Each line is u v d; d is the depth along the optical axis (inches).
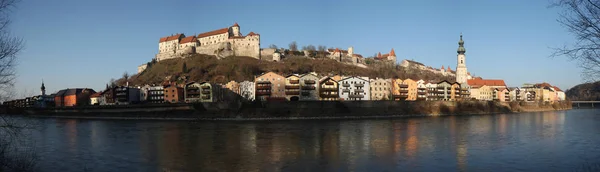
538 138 3053.6
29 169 1951.3
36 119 5718.5
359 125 4261.8
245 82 7426.2
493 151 2433.6
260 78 6486.2
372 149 2522.1
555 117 5757.9
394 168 1956.2
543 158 2206.0
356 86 6825.8
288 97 6422.2
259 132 3553.2
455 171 1893.5
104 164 2102.6
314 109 5492.1
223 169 1956.2
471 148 2551.7
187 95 7214.6
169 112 5664.4
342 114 5487.2
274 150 2500.0
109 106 6038.4
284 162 2116.1
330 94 6520.7
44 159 2245.3
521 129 3774.6
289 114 5369.1
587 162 2092.8
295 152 2422.5
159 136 3282.5
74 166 2058.3
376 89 7130.9
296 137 3159.5
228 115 5383.9
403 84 7480.3
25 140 3041.3
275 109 5433.1
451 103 6663.4
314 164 2059.5
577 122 4709.6
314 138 3088.1
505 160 2145.7
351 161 2132.1
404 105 6092.5
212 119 5300.2
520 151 2433.6
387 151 2443.4
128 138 3164.4
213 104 5590.6
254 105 5531.5
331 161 2134.6
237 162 2119.8
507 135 3255.4
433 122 4670.3
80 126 4382.4
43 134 3513.8
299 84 6422.2
